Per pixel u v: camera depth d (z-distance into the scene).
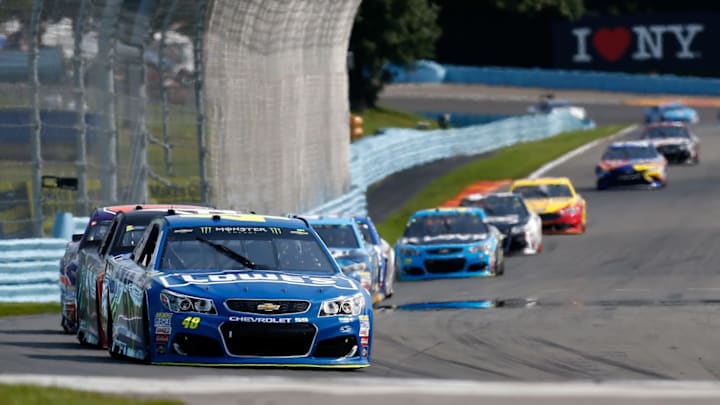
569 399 28.23
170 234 39.59
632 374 40.28
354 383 31.22
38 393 26.67
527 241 100.94
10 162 81.62
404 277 89.62
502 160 181.88
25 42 81.81
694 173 161.00
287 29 104.25
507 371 40.91
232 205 95.19
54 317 64.81
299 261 39.75
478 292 76.12
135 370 35.25
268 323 36.28
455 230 91.81
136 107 88.12
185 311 36.22
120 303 40.03
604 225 118.94
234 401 27.36
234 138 95.88
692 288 73.69
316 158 112.56
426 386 30.58
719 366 42.44
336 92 118.06
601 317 59.03
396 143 165.50
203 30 91.75
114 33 86.06
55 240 72.38
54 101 83.38
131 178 87.62
